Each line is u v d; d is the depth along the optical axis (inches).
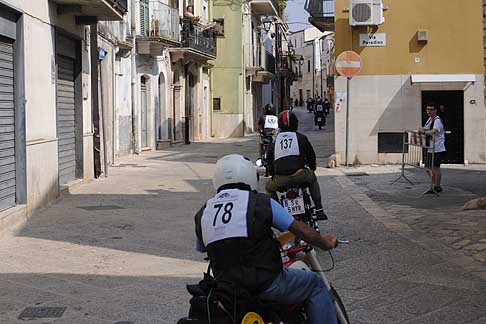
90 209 505.7
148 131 1161.4
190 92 1478.8
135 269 329.1
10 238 396.8
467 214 455.2
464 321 243.3
